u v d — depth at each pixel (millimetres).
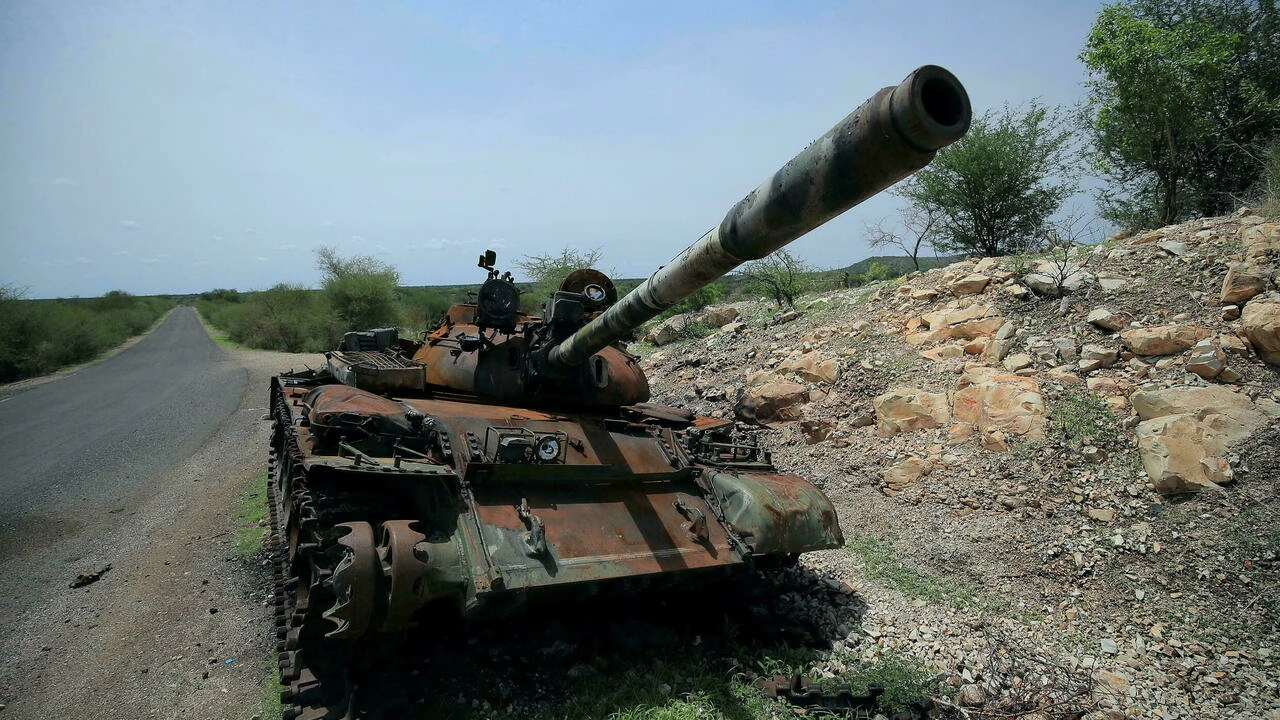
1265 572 6414
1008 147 15930
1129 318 9562
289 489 6430
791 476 7371
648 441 6887
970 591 7152
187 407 18984
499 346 7484
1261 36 14258
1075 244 12586
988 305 11055
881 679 5727
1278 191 11039
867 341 12008
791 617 6875
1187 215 14641
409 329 36125
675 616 6863
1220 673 5707
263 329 37219
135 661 6219
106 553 8758
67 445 14781
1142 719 5305
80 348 32188
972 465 8672
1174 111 13047
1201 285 9562
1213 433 7535
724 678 5871
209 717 5434
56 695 5711
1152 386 8391
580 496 6047
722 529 6309
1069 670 5898
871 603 7109
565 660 6098
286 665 5543
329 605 4914
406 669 5734
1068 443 8266
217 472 12406
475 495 5543
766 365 12805
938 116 2805
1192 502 7211
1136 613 6480
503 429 6016
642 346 19250
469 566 4984
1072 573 7020
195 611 7148
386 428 5691
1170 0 14969
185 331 49625
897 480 9031
